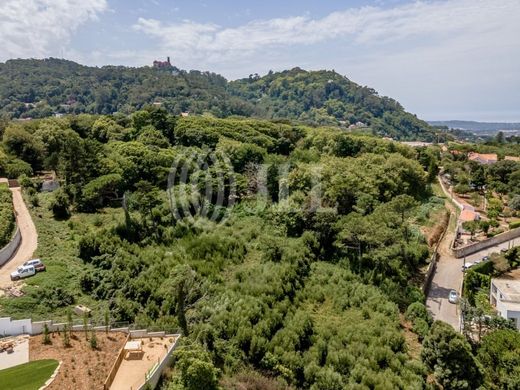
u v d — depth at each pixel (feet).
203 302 127.75
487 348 127.34
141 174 211.82
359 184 216.33
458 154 436.35
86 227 163.02
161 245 158.61
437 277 190.29
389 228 177.17
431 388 112.88
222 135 284.20
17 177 221.05
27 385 82.12
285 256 161.99
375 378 110.32
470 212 267.18
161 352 99.25
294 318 130.21
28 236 154.71
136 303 126.11
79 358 92.84
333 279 158.20
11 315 108.68
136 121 290.76
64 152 198.59
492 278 191.01
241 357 113.29
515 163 352.69
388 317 139.74
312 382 111.04
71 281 131.13
